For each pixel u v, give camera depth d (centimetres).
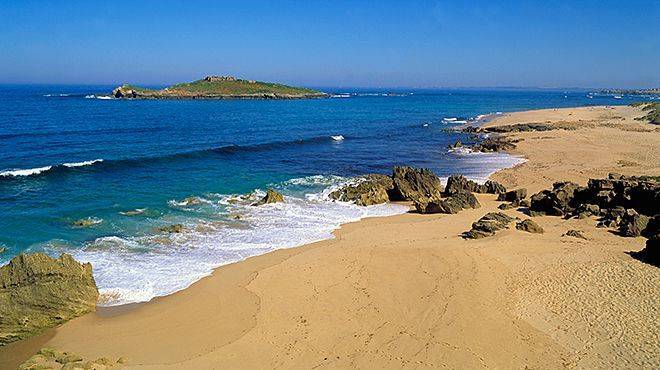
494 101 19775
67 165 4003
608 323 1602
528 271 2045
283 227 2758
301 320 1684
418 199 3350
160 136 6306
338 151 5641
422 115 11400
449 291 1873
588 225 2698
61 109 10569
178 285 1972
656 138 6012
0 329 1566
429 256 2228
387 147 6025
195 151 4981
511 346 1503
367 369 1401
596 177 3912
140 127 7262
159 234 2578
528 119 9275
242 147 5406
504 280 1967
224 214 2984
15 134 5856
